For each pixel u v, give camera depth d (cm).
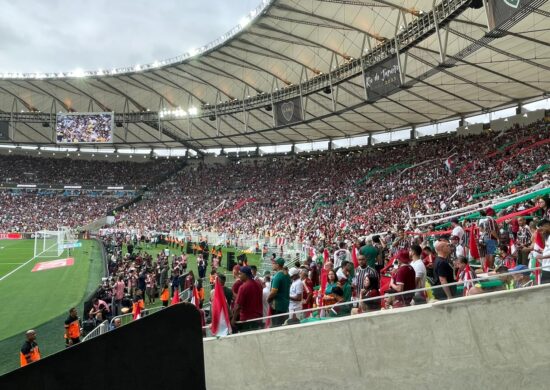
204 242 3459
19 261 3494
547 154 3072
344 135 5841
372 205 3812
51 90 5600
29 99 5928
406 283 686
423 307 581
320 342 616
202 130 6166
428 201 3075
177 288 1830
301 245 2942
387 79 2702
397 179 4409
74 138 5459
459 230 1235
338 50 3334
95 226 6469
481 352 555
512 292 555
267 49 3553
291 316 647
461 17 2450
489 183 3012
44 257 3709
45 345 1362
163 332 144
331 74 3569
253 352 646
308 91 3928
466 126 4544
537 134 3588
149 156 7981
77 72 4956
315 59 3638
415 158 4672
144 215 6259
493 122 4272
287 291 826
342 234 2691
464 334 562
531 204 1617
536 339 541
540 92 3650
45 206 6762
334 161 5825
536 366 536
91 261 3334
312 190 5278
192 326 148
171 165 7669
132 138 7044
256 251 3778
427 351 573
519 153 3453
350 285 948
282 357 631
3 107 6153
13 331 1583
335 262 1323
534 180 2438
